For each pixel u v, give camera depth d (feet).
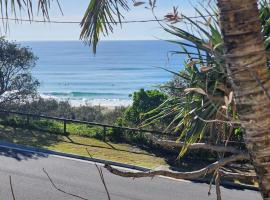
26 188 47.91
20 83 94.84
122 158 60.80
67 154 62.34
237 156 14.12
